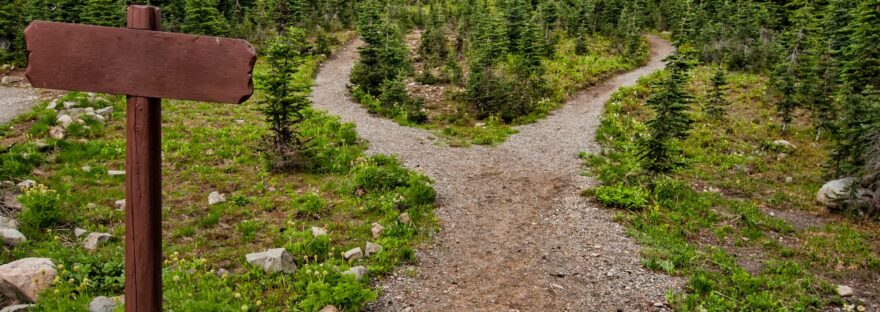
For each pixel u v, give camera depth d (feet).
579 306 28.30
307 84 107.14
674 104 48.32
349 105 91.86
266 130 66.49
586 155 63.41
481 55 111.24
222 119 72.18
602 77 119.24
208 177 48.11
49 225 33.91
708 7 190.70
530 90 100.12
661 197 48.83
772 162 66.59
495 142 70.44
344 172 52.01
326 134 67.05
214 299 25.03
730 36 146.51
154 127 13.94
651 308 28.22
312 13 190.29
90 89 13.34
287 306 25.38
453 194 48.24
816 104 75.92
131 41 13.09
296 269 29.55
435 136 73.15
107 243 31.94
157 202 14.40
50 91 88.99
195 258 30.30
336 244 34.65
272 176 50.03
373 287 29.01
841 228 44.70
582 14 178.19
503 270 32.89
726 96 99.96
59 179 43.47
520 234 39.37
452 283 30.63
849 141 56.65
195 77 13.17
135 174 13.93
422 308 27.27
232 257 31.53
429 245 36.17
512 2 142.92
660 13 214.07
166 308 23.61
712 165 65.10
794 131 78.28
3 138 56.03
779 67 99.19
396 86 88.94
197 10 135.44
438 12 198.39
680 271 32.94
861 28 80.89
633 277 32.07
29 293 24.12
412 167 56.29
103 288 25.58
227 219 38.60
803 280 33.04
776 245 40.11
